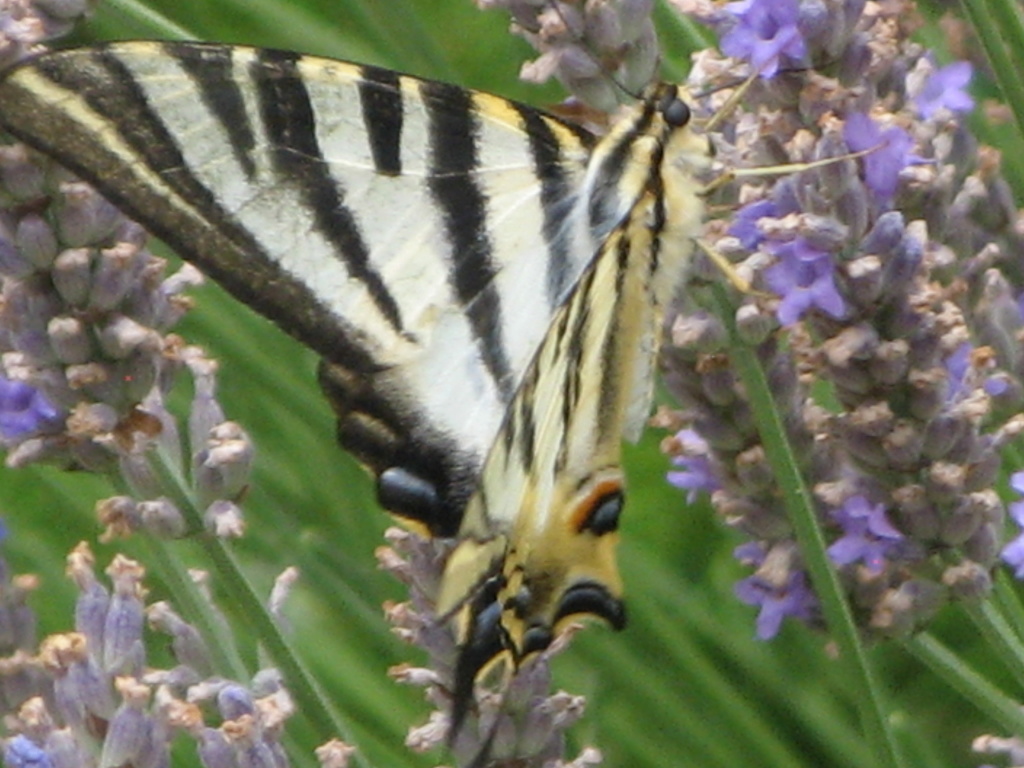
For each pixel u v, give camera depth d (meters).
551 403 1.05
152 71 1.03
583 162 1.05
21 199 1.05
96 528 1.11
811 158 1.05
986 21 1.07
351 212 1.04
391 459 1.04
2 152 1.05
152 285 1.06
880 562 1.06
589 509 1.05
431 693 1.05
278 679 1.05
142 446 1.06
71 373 1.05
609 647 1.11
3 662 1.05
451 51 1.14
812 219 1.05
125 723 1.04
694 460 1.06
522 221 1.05
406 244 1.04
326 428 1.11
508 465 1.05
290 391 1.11
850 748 1.11
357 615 1.10
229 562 1.06
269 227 1.04
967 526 1.05
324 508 1.11
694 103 1.06
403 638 1.05
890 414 1.05
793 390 1.06
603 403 1.06
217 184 1.04
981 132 1.10
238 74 1.04
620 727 1.11
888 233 1.05
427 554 1.05
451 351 1.04
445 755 1.08
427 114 1.04
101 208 1.05
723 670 1.12
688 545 1.13
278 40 1.12
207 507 1.06
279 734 1.05
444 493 1.04
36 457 1.06
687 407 1.06
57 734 1.04
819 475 1.06
